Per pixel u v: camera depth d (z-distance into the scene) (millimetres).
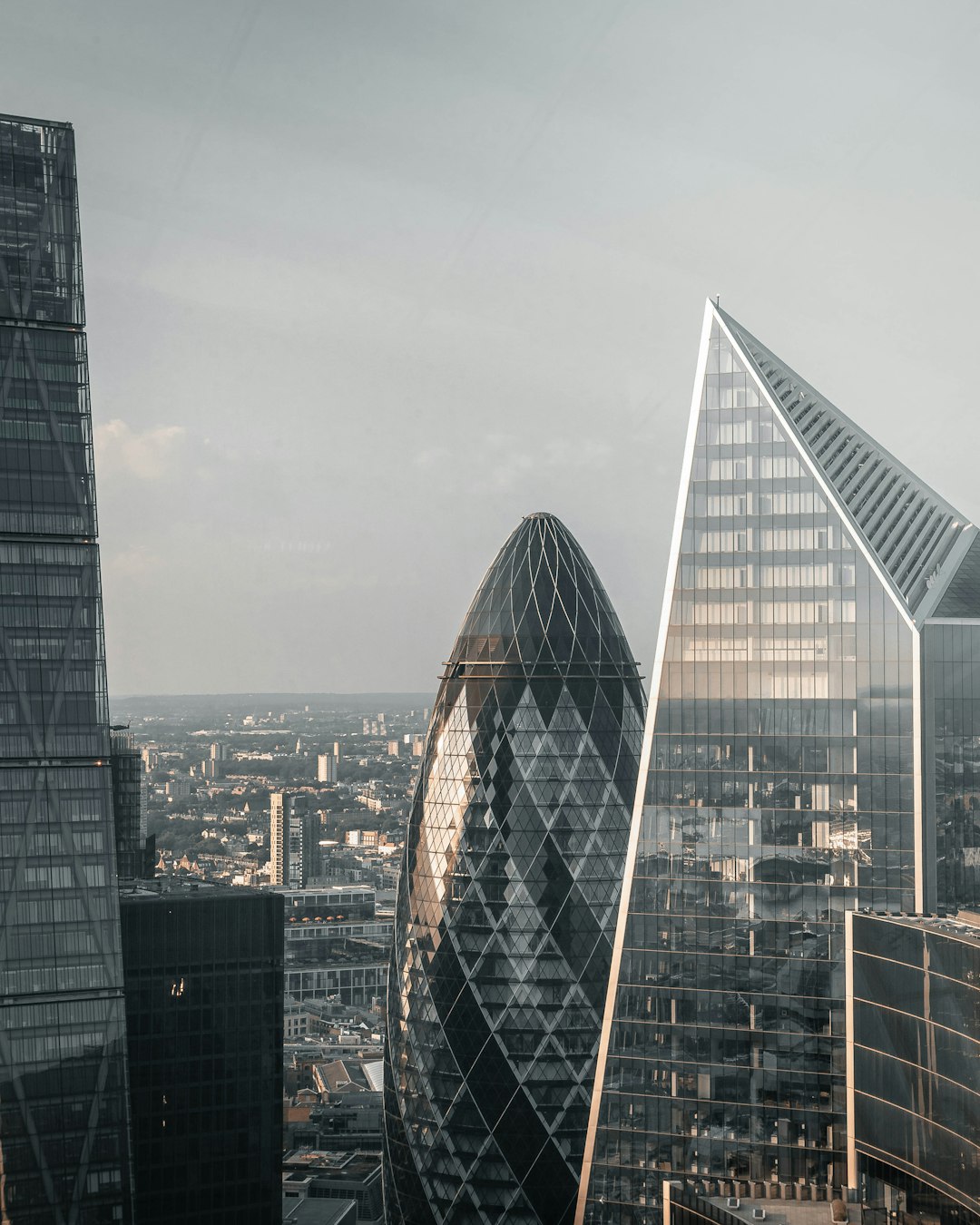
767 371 172625
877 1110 130500
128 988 199500
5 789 180375
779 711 162875
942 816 158250
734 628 164750
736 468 166375
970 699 158500
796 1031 160750
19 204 184250
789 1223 126875
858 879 159750
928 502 190000
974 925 128750
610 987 166000
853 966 135125
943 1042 120750
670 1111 163750
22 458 183375
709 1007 163125
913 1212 125312
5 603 182250
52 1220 179750
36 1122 179250
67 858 181750
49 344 184875
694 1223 135000
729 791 163750
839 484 168625
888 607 160250
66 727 183000
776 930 161625
